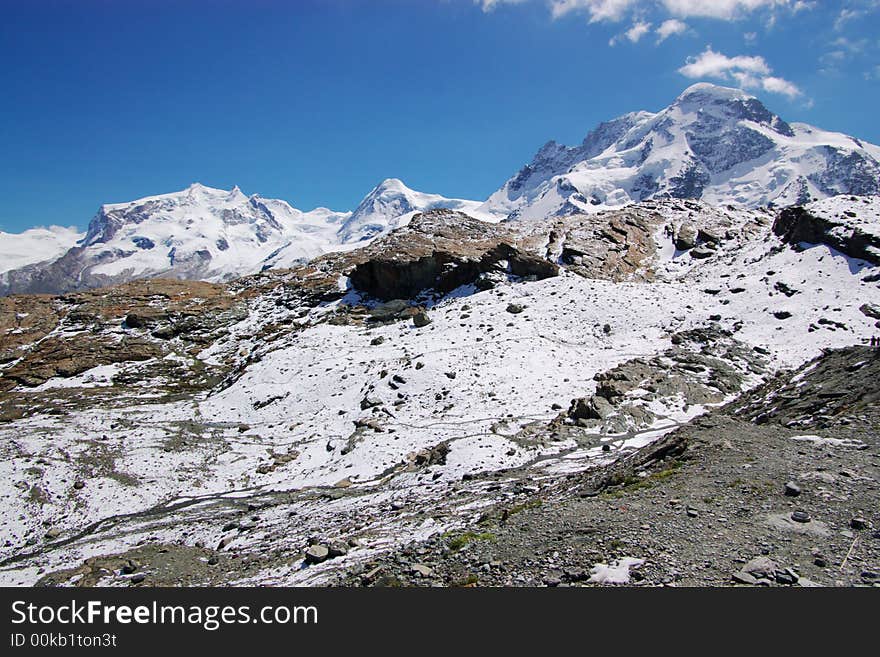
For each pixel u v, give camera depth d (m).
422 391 50.38
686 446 21.28
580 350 58.38
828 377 31.52
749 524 14.05
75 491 37.16
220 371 72.50
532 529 15.91
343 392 55.19
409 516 24.84
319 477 39.22
